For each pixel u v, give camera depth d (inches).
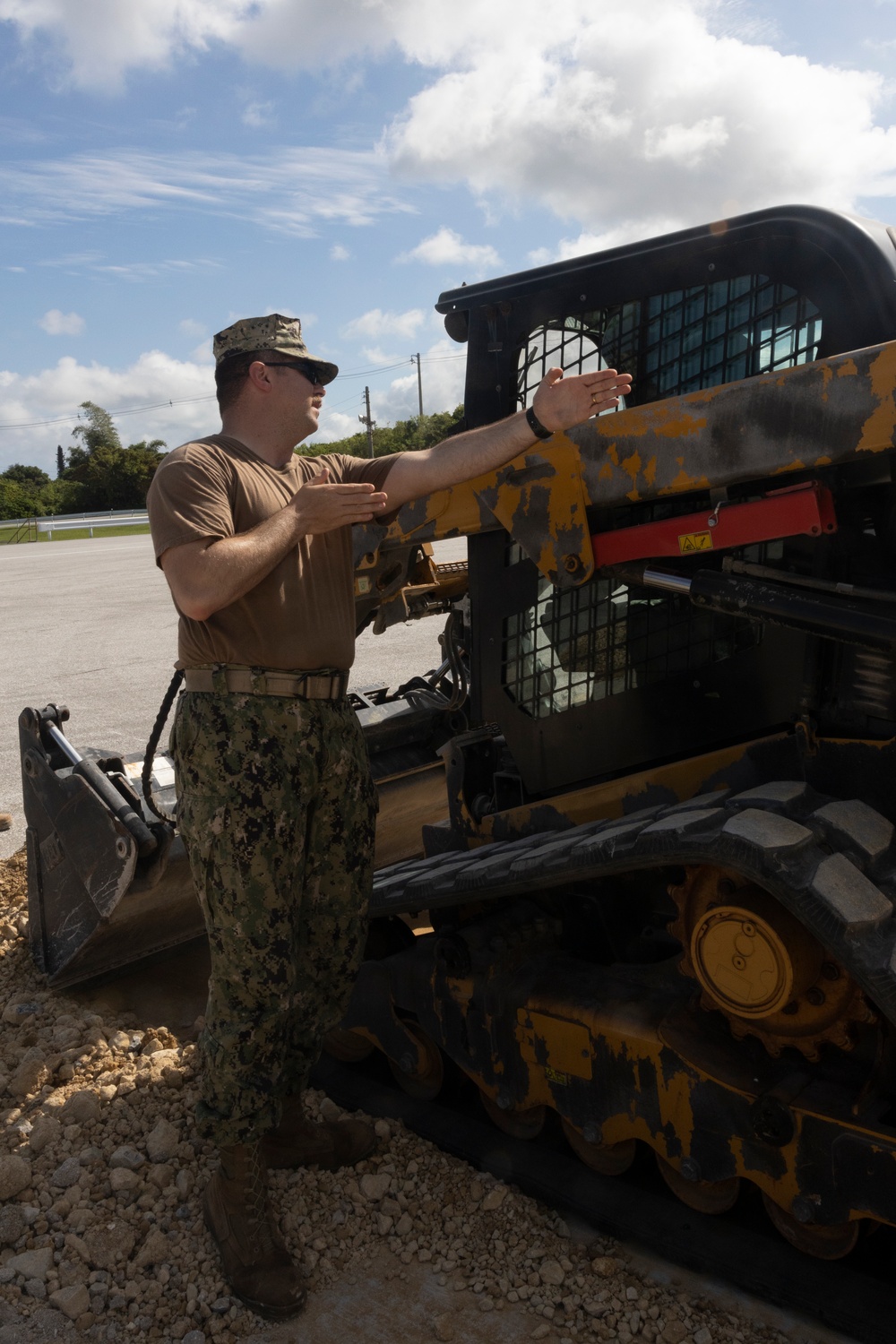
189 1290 89.2
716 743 95.1
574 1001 94.7
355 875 96.4
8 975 148.4
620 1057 90.4
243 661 86.8
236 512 86.9
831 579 81.4
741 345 87.1
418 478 89.5
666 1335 81.6
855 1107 75.7
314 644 89.1
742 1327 82.0
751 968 75.4
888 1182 74.4
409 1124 110.9
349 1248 94.9
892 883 70.9
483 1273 90.8
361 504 79.3
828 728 85.4
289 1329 85.9
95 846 130.6
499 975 101.3
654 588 89.2
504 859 94.3
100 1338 85.3
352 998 116.8
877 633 74.9
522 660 106.5
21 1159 101.9
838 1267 83.3
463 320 105.8
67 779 134.1
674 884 98.6
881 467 77.1
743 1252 86.4
